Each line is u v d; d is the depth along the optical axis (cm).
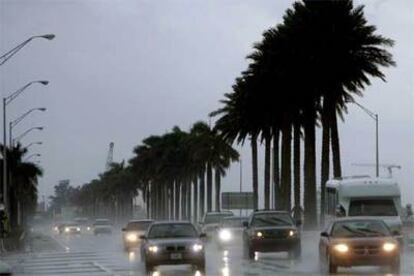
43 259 4322
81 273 3219
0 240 5434
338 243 2942
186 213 14000
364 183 4262
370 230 3052
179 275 3102
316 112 6550
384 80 5984
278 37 6153
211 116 8531
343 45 5831
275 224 4184
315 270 3238
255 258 4181
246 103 7031
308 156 6306
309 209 6272
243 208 11494
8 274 3194
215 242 5962
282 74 6062
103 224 11575
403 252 4175
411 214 5725
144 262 3316
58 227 13812
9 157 10850
